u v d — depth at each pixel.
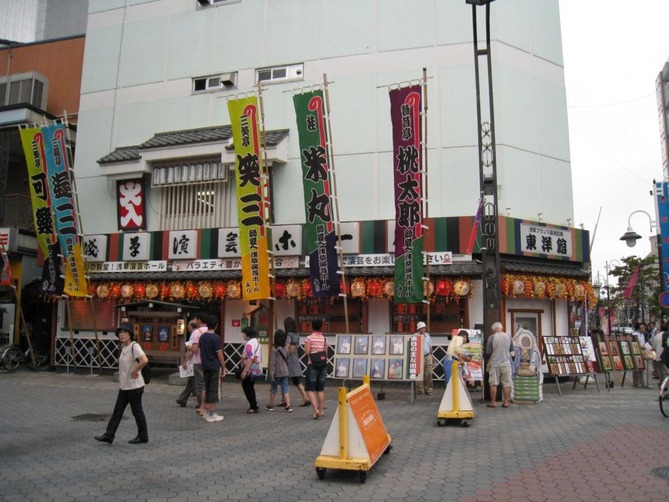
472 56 16.56
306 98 15.14
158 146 17.98
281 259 16.39
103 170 18.77
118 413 8.35
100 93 20.42
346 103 17.33
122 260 18.14
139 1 20.44
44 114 21.00
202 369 10.70
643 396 13.93
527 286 15.16
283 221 17.41
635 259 33.97
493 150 13.25
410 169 14.30
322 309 16.70
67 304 18.28
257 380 16.81
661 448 7.94
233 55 18.86
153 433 9.16
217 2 19.38
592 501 5.62
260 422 10.27
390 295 15.08
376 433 7.19
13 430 9.27
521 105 16.72
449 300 15.44
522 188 16.30
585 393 14.59
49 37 28.77
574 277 16.34
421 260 14.09
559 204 17.02
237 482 6.35
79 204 19.98
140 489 6.04
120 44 20.45
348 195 16.88
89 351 18.70
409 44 17.06
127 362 8.39
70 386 15.30
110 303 18.72
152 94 19.70
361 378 13.01
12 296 20.36
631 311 43.22
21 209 21.36
